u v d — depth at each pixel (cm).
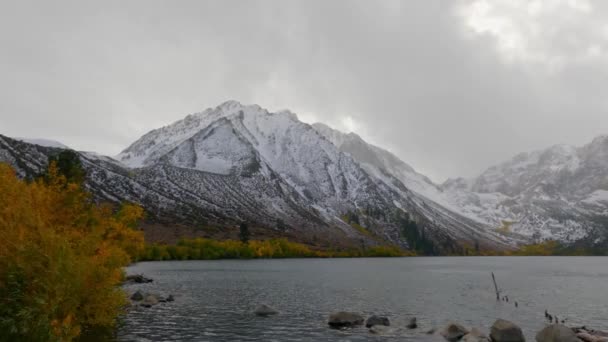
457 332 3831
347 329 4150
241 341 3644
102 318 3391
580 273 13812
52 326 2541
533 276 12262
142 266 14625
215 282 9081
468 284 9444
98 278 3309
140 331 3894
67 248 2953
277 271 13075
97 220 5297
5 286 2575
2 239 2756
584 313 5412
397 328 4159
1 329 2248
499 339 3528
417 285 9112
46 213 3959
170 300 6000
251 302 6056
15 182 3403
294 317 4828
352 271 13750
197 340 3647
